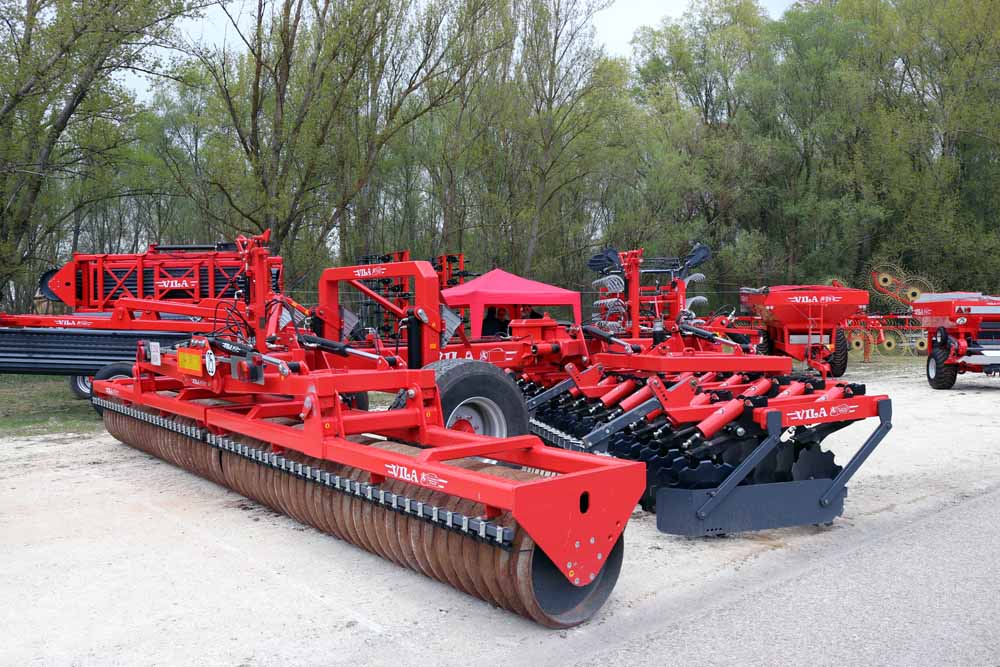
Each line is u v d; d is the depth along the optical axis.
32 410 11.93
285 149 18.08
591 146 26.33
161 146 25.17
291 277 18.70
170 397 7.31
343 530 5.07
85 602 4.29
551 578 3.89
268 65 17.53
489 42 22.33
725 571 4.76
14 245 17.56
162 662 3.58
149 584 4.55
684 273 12.65
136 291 12.09
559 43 25.36
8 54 15.62
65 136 18.30
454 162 24.64
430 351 6.69
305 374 5.62
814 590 4.43
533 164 25.88
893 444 8.87
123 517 5.95
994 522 5.78
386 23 19.00
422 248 29.05
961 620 4.01
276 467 5.62
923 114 31.73
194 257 11.84
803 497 5.49
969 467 7.67
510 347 8.52
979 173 32.50
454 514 3.98
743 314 19.08
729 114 34.38
